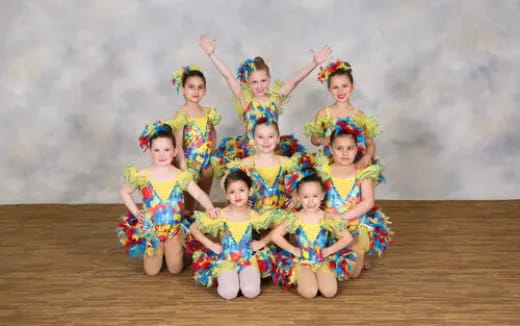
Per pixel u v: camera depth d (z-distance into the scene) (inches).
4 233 183.0
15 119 225.9
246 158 161.8
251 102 182.2
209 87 233.3
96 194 217.5
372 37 229.6
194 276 149.6
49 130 227.1
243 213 149.8
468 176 222.4
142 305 139.6
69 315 135.0
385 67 229.8
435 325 129.6
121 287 148.7
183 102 232.7
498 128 226.8
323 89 231.9
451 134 228.2
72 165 226.5
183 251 157.9
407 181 222.2
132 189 154.4
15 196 216.1
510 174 222.4
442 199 216.1
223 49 232.5
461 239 176.2
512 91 226.2
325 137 171.9
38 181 222.1
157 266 154.7
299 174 148.8
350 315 134.3
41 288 147.9
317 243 145.9
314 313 135.4
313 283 142.9
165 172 154.3
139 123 230.8
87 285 149.7
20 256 166.6
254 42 232.4
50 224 190.5
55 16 225.9
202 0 230.1
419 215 196.4
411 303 139.3
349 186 152.2
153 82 231.0
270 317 133.8
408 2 227.0
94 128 229.0
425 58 228.1
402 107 229.9
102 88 229.1
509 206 203.5
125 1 228.2
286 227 146.4
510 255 164.7
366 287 147.7
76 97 228.1
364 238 152.3
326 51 184.9
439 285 148.0
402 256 165.3
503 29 224.7
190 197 179.0
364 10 228.8
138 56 230.1
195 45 231.8
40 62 225.9
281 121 233.9
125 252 169.8
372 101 231.0
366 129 168.1
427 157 226.7
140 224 153.6
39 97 226.7
